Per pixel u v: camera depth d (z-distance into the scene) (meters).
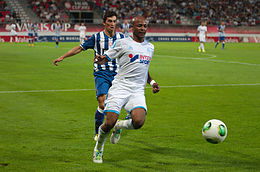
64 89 35.19
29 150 17.20
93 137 19.69
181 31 153.75
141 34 15.55
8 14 140.50
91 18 161.12
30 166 15.01
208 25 157.38
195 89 36.91
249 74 49.78
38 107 27.14
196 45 126.38
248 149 17.98
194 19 168.75
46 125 22.05
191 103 29.94
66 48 96.94
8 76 43.12
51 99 30.27
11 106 27.30
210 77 46.06
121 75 15.95
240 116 25.44
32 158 16.05
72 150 17.38
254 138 20.00
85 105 28.20
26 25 132.75
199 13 170.25
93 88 36.25
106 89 19.30
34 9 145.25
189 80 43.09
